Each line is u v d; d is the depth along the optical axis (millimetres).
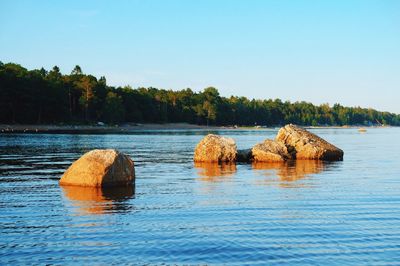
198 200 16844
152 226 12742
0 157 35219
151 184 21203
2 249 10602
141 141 64250
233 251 10531
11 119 106812
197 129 157250
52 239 11422
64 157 35344
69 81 136125
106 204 15953
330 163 33125
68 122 120750
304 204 16109
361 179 23453
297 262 9836
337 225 13016
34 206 15516
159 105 162875
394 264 9766
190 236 11727
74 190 19000
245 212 14664
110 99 132125
